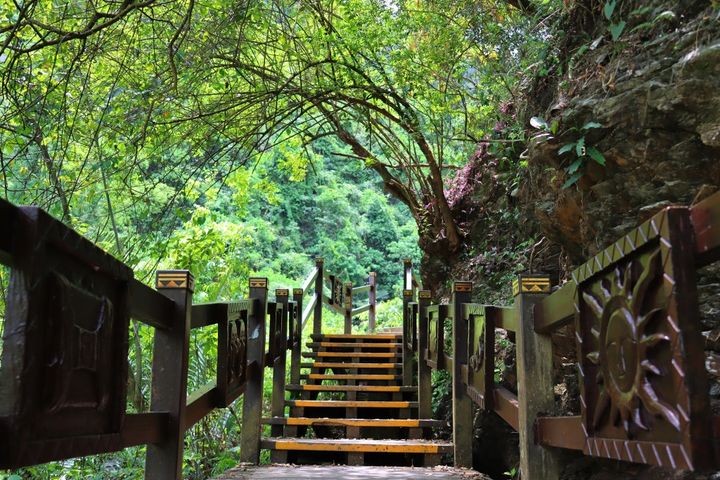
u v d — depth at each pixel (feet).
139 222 18.16
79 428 4.94
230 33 16.31
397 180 23.65
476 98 19.12
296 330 20.66
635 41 10.49
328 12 18.24
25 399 3.96
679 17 9.91
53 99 14.37
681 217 3.96
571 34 13.69
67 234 4.48
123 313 5.82
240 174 22.06
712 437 3.70
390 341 24.45
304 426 16.90
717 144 8.70
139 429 6.63
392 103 19.58
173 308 7.86
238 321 11.37
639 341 4.38
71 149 16.76
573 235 11.71
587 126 10.12
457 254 22.70
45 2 14.25
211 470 17.04
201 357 18.97
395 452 14.55
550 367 7.77
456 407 12.94
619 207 10.13
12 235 4.05
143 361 19.25
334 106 19.92
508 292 18.11
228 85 16.83
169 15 15.39
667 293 3.95
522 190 15.02
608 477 9.41
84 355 4.92
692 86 8.93
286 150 24.97
